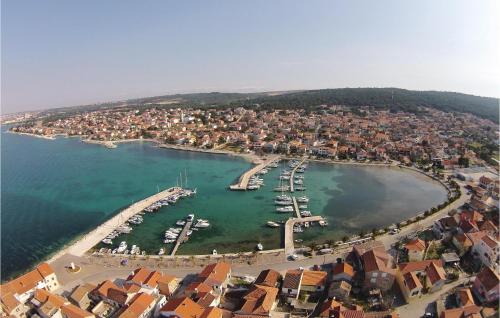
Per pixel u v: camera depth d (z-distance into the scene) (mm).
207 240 134750
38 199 193750
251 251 124062
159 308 87312
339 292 88000
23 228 154375
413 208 166750
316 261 111625
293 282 90625
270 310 82250
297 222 148750
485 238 105062
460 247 111750
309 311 84000
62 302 86188
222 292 93625
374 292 89188
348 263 102812
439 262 99375
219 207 172000
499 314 72562
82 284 103438
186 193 190500
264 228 145375
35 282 95938
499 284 81875
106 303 90375
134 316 79812
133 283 96625
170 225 150375
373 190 195500
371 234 132625
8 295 87188
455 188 189250
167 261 115875
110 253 123562
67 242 139750
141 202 176625
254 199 183125
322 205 172250
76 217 166500
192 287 91938
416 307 85000
